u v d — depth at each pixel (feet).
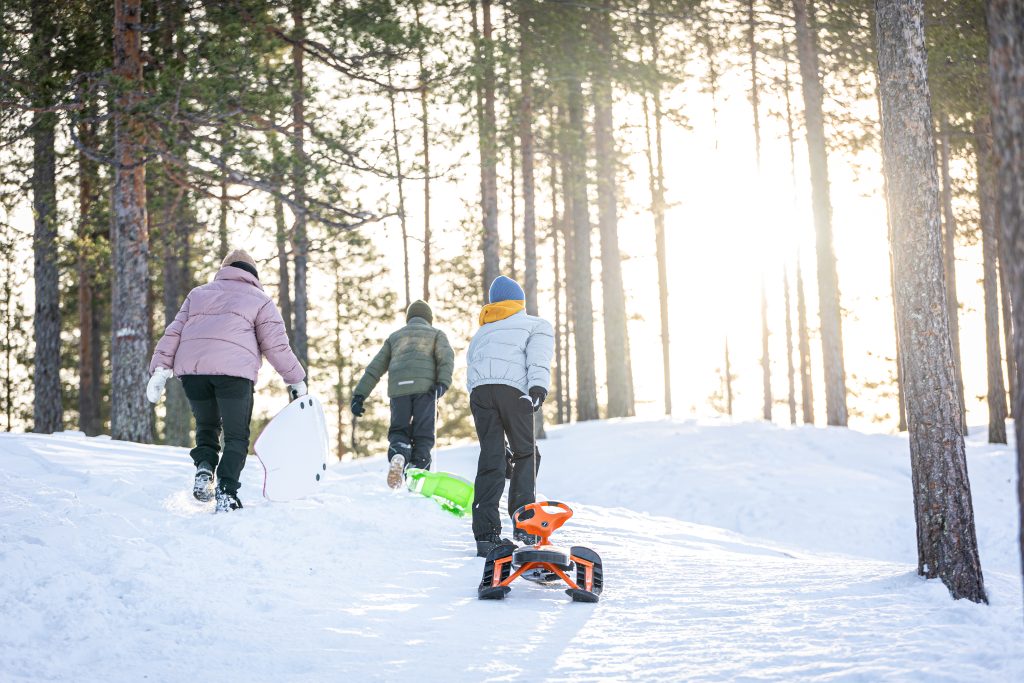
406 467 26.05
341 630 13.02
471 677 10.87
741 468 54.19
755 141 92.32
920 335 19.65
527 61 59.36
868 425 137.49
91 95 41.83
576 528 25.68
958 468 19.08
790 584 17.74
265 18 43.34
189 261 68.08
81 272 72.38
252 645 12.14
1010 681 10.31
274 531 18.35
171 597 13.85
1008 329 73.31
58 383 61.21
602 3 63.00
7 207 58.34
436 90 47.75
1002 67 7.86
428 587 16.24
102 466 23.00
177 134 41.19
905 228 19.88
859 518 45.80
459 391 130.31
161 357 19.84
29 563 14.37
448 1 56.39
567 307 108.27
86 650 11.76
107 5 46.09
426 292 86.79
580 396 78.38
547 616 14.33
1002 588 21.43
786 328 100.83
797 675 10.82
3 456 22.79
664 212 92.07
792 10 69.10
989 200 68.18
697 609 15.03
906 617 14.35
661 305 94.84
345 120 43.98
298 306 71.10
